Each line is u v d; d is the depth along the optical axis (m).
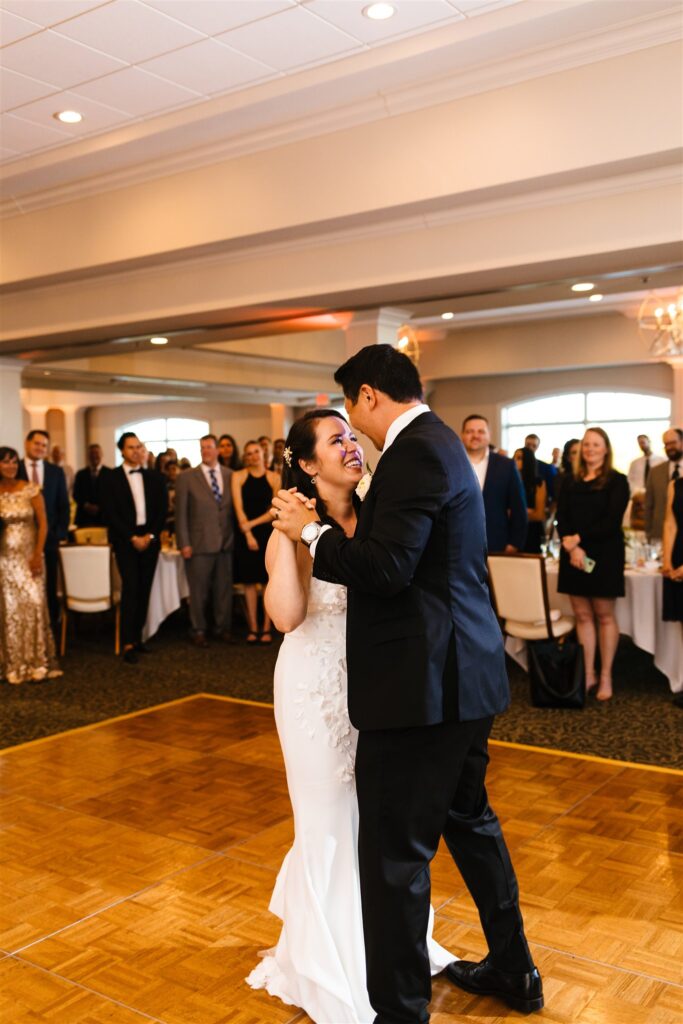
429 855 2.26
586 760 4.50
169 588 7.60
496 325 14.11
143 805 4.00
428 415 2.28
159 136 6.28
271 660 6.99
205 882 3.24
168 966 2.70
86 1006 2.51
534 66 5.14
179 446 22.38
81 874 3.32
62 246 7.51
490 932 2.46
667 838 3.54
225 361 15.67
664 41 4.78
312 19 4.82
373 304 6.93
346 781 2.43
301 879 2.42
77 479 11.67
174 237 6.85
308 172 6.15
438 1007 2.47
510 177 5.36
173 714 5.49
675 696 5.65
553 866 3.31
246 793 4.13
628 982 2.57
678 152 4.88
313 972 2.34
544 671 5.51
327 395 18.64
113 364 13.95
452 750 2.22
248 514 7.55
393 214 6.00
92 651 7.45
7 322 8.50
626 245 5.33
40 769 4.51
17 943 2.85
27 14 4.70
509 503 5.92
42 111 5.99
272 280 6.82
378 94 5.65
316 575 2.24
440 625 2.17
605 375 14.67
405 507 2.10
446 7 4.72
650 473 7.23
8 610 6.39
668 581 5.38
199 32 4.95
